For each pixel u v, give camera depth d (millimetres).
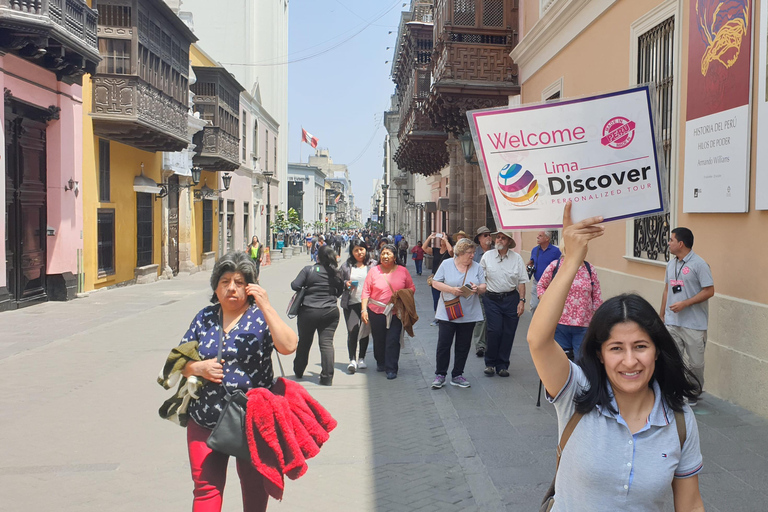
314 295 7328
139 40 16891
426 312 13867
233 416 3047
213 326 3250
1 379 7418
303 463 3023
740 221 5941
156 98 18188
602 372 1988
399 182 48250
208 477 3109
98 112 16547
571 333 6324
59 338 10125
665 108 7516
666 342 1921
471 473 4574
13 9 11852
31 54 12883
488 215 17641
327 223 103938
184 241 25344
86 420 5848
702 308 5922
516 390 6969
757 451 4824
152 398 6617
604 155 2410
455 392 6918
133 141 18891
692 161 6688
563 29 10836
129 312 13289
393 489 4324
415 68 20281
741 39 5793
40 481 4410
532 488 4297
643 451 1899
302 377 7715
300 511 3977
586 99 2395
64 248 15148
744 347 5848
